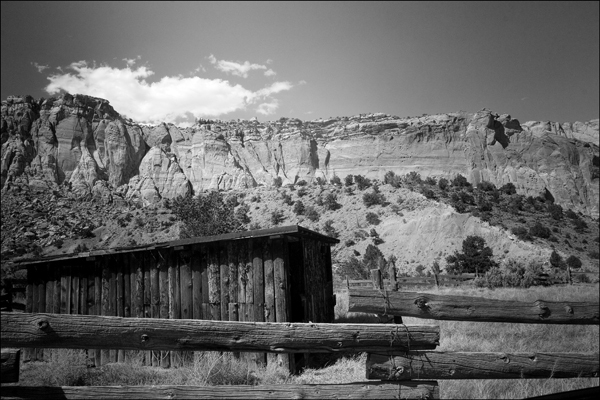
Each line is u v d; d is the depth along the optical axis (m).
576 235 73.88
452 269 48.78
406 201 79.56
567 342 9.34
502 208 83.38
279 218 83.81
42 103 125.94
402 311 3.92
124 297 11.35
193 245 10.55
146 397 3.36
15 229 80.25
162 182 127.81
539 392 6.20
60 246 74.62
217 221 37.28
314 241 12.11
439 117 152.25
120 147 127.62
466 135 147.25
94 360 10.67
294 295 10.98
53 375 8.03
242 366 8.15
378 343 3.80
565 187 139.25
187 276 10.52
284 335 3.64
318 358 9.55
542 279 28.95
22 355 11.45
